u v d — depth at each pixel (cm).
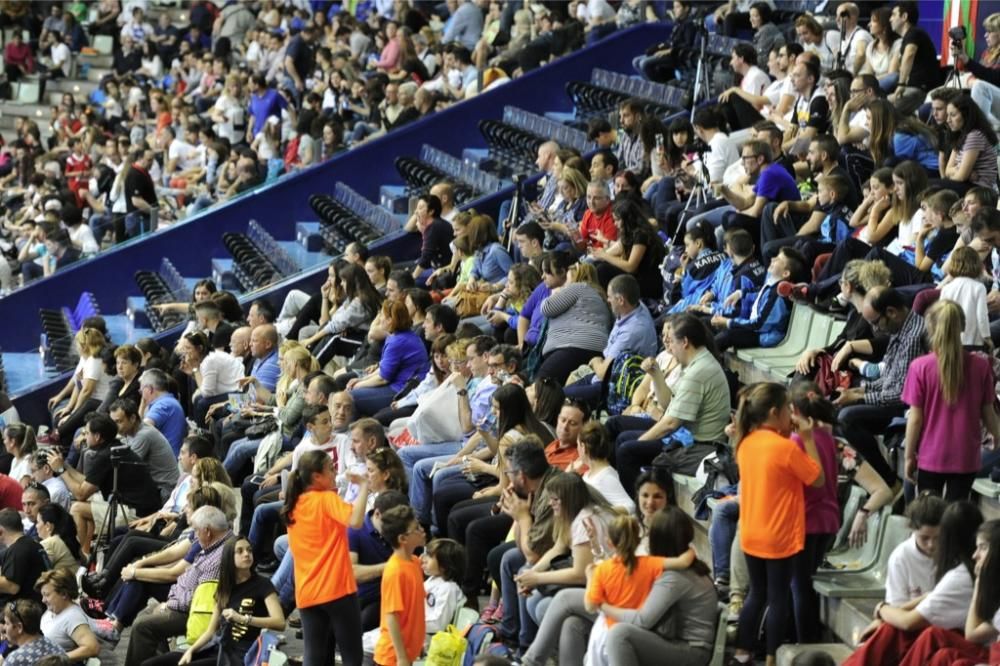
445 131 3794
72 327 3491
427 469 1998
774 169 2325
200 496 1953
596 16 4034
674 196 2655
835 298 2038
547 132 3609
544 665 1581
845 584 1553
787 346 2108
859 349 1811
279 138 4138
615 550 1499
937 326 1526
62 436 2764
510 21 4216
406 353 2361
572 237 2523
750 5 3622
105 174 4181
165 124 4669
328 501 1670
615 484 1728
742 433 1509
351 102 4197
